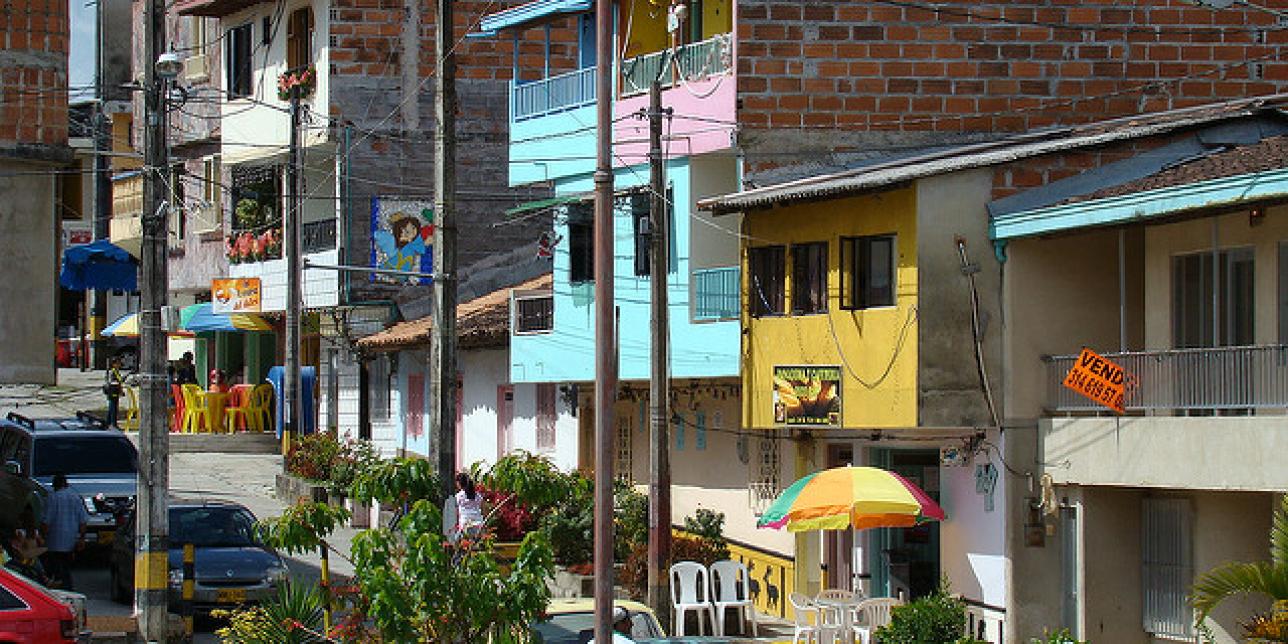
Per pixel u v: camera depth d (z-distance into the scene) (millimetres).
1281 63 32812
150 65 26125
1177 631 24250
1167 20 32594
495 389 40594
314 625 20500
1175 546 24359
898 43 31812
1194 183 22766
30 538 28391
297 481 39469
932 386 25875
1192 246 24188
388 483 20984
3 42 24062
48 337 24484
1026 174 26281
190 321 50969
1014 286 26016
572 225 35031
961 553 26547
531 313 36656
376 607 16797
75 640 21859
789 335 28469
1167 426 23219
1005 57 32062
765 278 29188
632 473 34938
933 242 25984
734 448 31844
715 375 30297
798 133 31406
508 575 17641
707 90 31703
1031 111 32125
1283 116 26453
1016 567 25391
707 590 27766
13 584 21688
